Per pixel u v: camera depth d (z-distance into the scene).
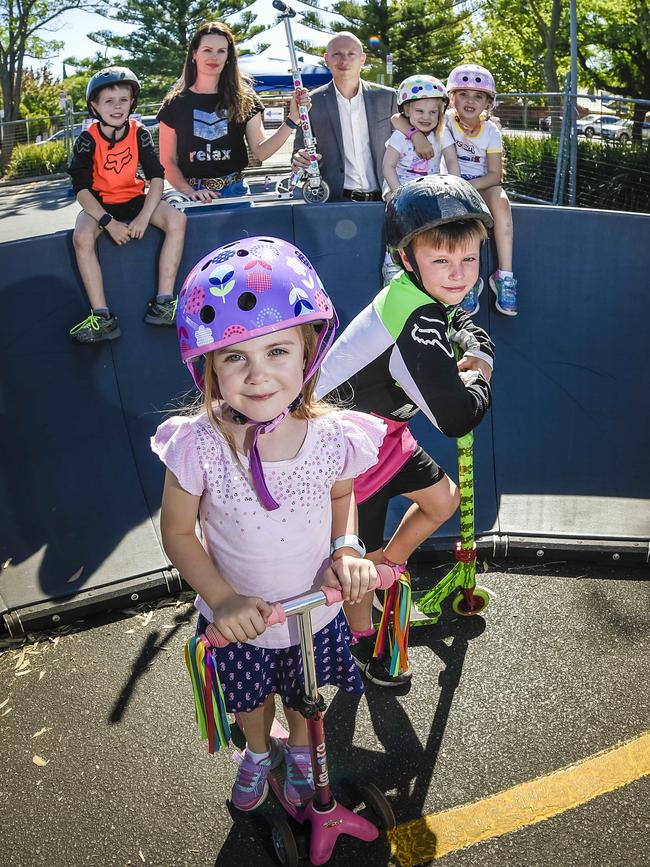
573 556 3.44
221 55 4.91
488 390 2.62
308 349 1.95
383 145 5.17
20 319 4.27
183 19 32.84
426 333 2.43
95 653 3.10
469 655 2.97
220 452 1.95
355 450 2.08
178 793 2.48
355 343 2.53
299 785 2.34
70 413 4.09
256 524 1.98
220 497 1.97
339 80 5.05
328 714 2.74
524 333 4.39
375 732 2.66
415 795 2.41
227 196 5.17
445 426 2.50
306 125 5.03
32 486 3.77
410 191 2.38
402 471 2.70
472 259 2.41
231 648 2.13
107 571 3.42
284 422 2.00
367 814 2.35
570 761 2.49
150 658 3.06
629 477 3.82
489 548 3.47
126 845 2.31
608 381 4.21
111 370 4.30
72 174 4.44
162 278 4.49
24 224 12.24
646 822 2.27
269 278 1.77
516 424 4.07
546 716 2.67
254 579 2.04
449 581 3.09
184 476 1.94
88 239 4.35
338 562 2.00
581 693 2.76
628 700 2.72
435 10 31.05
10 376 4.11
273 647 2.13
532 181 11.73
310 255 4.70
